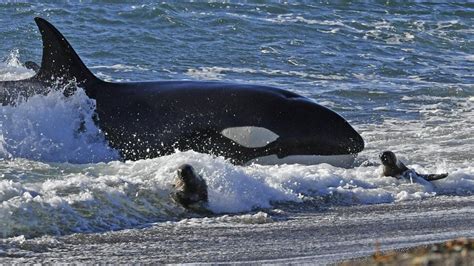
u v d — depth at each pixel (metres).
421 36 133.25
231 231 47.56
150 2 134.12
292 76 104.25
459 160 67.88
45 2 131.00
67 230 45.75
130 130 64.00
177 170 50.84
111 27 120.69
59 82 65.25
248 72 104.75
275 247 44.38
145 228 47.38
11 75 81.88
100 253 42.66
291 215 51.69
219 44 116.56
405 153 70.06
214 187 52.84
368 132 78.06
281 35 124.19
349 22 136.88
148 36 116.81
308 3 144.75
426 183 59.19
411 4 153.88
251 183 54.19
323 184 57.25
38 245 43.31
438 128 80.19
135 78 98.12
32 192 48.38
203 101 64.06
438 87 99.94
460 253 34.38
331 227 49.00
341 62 113.25
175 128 63.59
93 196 49.09
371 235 47.03
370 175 60.03
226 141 63.09
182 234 46.59
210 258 42.19
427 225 49.47
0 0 129.88
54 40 64.88
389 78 106.81
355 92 95.88
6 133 63.09
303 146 63.06
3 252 41.91
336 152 63.47
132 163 58.19
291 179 56.62
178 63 106.56
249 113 63.25
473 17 151.25
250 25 126.44
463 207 54.50
